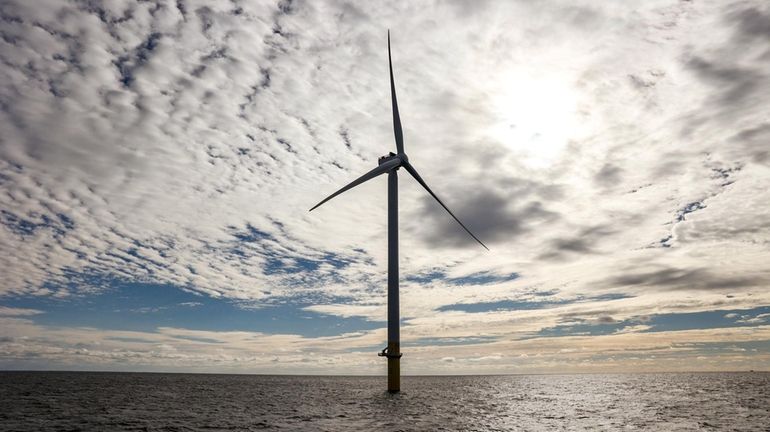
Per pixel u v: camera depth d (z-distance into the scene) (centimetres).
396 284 7312
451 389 12150
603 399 8069
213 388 12081
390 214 7538
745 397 8362
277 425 4591
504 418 5194
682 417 5319
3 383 11981
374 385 14700
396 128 8031
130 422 4828
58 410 5906
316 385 14588
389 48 8444
